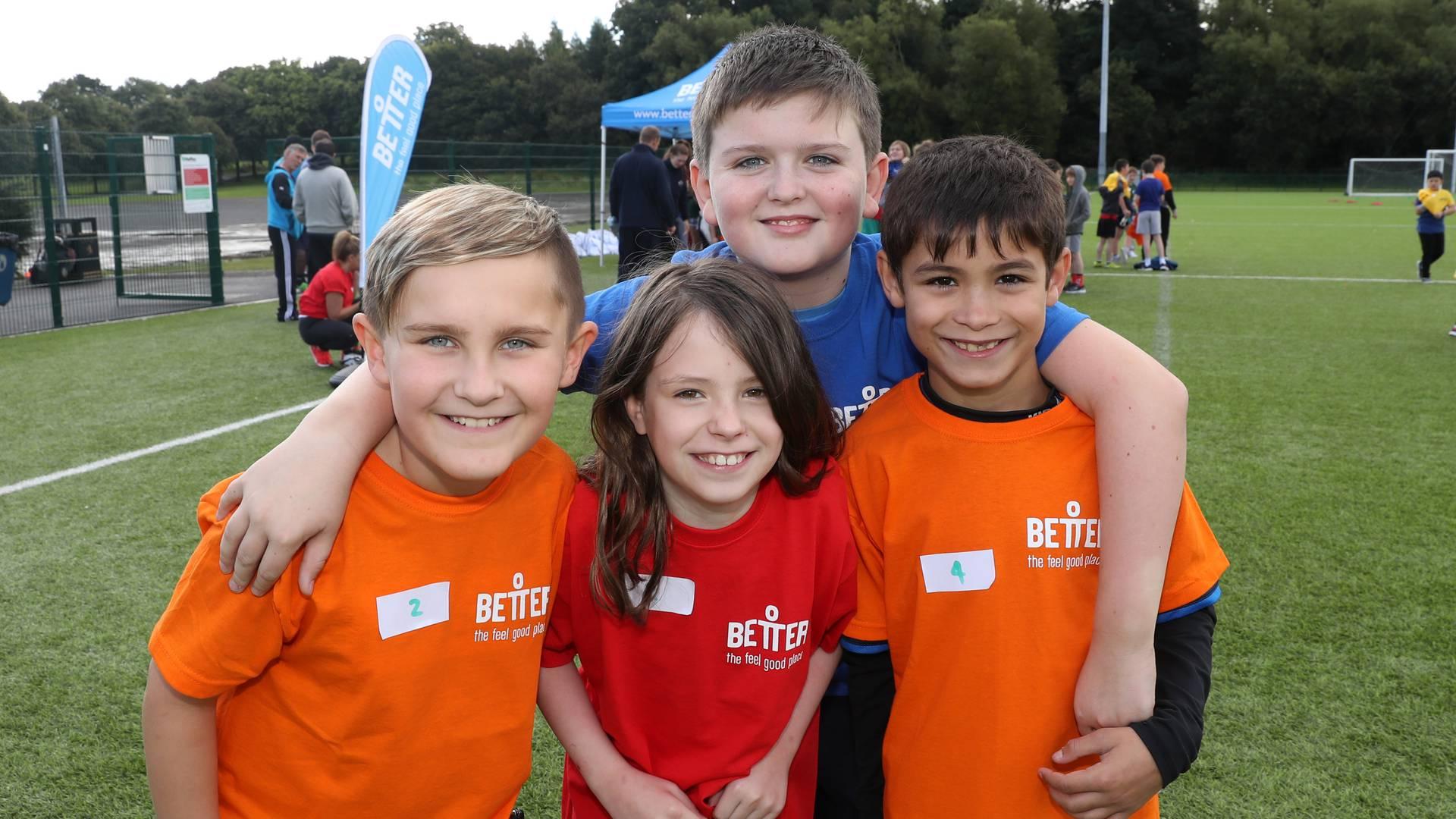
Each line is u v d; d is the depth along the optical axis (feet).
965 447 4.53
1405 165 127.54
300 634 3.95
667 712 4.61
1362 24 164.45
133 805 7.26
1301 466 15.11
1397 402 19.20
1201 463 15.30
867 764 5.00
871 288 5.24
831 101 4.82
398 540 4.01
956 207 4.28
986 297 4.35
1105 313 31.35
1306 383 20.98
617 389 4.38
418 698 4.09
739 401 4.30
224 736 4.26
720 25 165.78
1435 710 8.42
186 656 3.79
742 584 4.48
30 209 33.09
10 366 23.27
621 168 34.58
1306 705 8.52
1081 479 4.47
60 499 13.67
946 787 4.59
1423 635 9.70
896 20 168.35
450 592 4.10
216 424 17.78
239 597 3.72
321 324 22.47
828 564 4.61
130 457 15.69
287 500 3.59
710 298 4.24
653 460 4.44
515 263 3.70
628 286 5.25
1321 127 165.78
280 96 219.20
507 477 4.27
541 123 192.03
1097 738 4.08
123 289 36.09
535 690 4.48
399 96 20.31
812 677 4.88
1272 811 7.20
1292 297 34.68
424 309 3.63
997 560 4.45
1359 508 13.25
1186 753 4.05
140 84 227.81
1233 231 69.15
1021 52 163.63
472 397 3.64
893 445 4.68
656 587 4.41
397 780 4.16
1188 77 178.91
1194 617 4.54
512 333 3.72
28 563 11.52
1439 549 11.82
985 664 4.48
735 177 4.93
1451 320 29.14
